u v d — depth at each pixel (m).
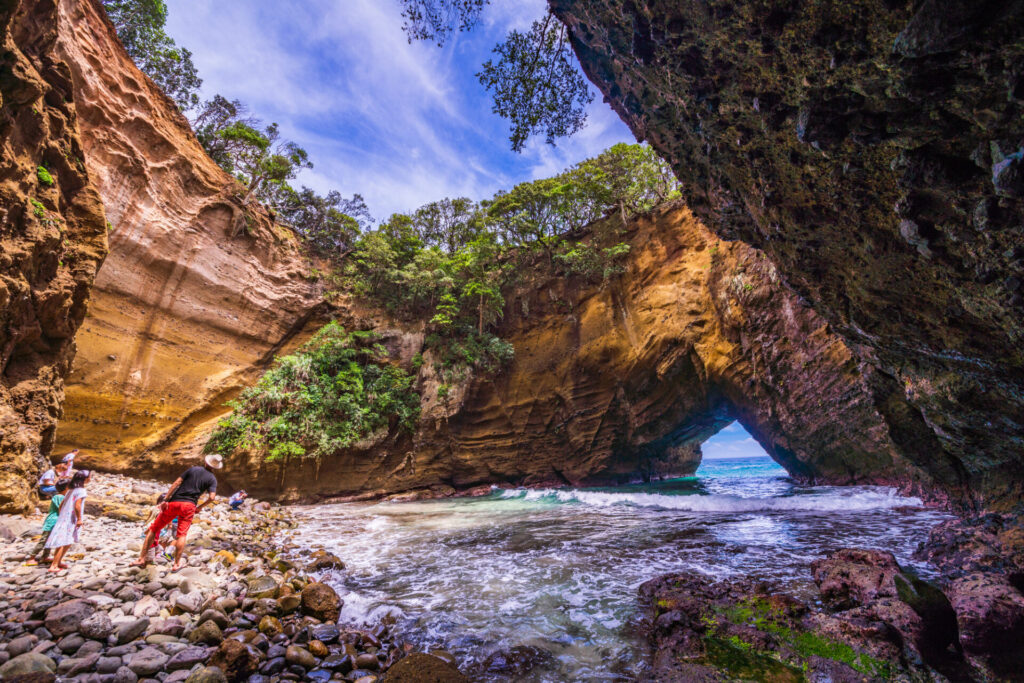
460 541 8.52
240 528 9.00
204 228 18.19
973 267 3.24
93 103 14.95
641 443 19.59
